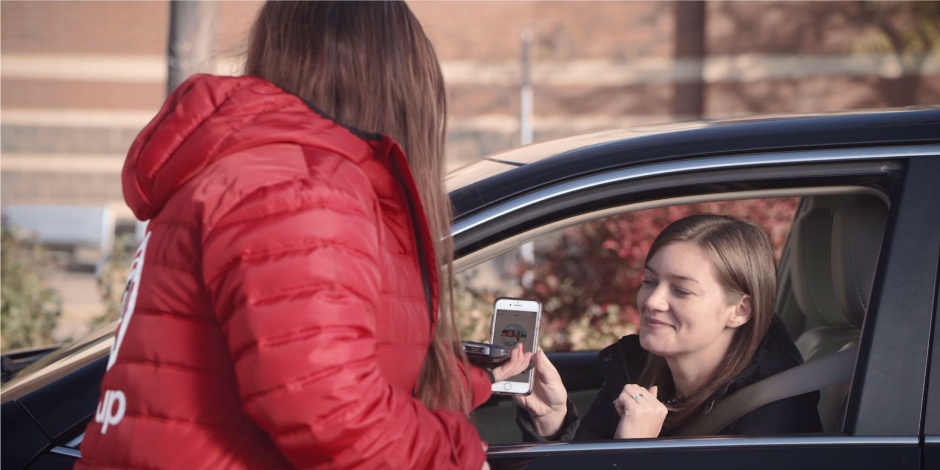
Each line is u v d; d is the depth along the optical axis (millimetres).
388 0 1380
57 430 1640
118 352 1229
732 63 11422
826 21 11227
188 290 1173
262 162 1172
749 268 1884
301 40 1344
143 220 1311
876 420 1581
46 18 11922
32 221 8844
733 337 1924
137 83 12031
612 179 1669
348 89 1341
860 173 1682
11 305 4824
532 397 1858
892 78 11180
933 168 1659
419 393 1435
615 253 4566
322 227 1132
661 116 11734
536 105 11789
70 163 12031
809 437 1595
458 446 1235
